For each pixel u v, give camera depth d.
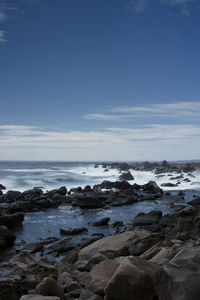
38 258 7.62
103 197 29.34
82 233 16.28
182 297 3.74
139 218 18.69
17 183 39.34
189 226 12.21
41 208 25.27
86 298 5.18
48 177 46.69
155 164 70.25
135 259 4.86
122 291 4.44
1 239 13.53
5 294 5.68
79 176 51.66
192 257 4.29
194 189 38.75
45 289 5.46
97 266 6.04
